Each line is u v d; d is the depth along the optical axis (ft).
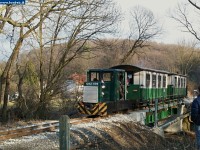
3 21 46.32
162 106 90.27
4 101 61.77
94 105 61.93
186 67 206.69
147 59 186.50
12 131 44.70
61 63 67.87
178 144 50.26
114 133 50.67
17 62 63.31
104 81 67.00
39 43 63.10
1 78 61.82
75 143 40.57
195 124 35.17
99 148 41.68
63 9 52.80
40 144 38.24
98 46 70.59
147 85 81.30
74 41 67.82
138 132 56.54
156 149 47.73
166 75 100.83
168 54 222.28
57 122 57.72
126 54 121.39
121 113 70.03
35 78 67.77
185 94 135.54
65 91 73.72
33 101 66.95
